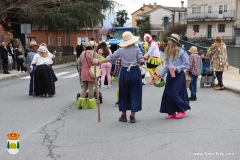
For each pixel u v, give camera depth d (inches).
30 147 234.8
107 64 506.6
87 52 363.6
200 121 301.7
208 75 526.0
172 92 305.3
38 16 1065.5
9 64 850.8
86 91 378.3
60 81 631.2
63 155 217.6
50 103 402.9
